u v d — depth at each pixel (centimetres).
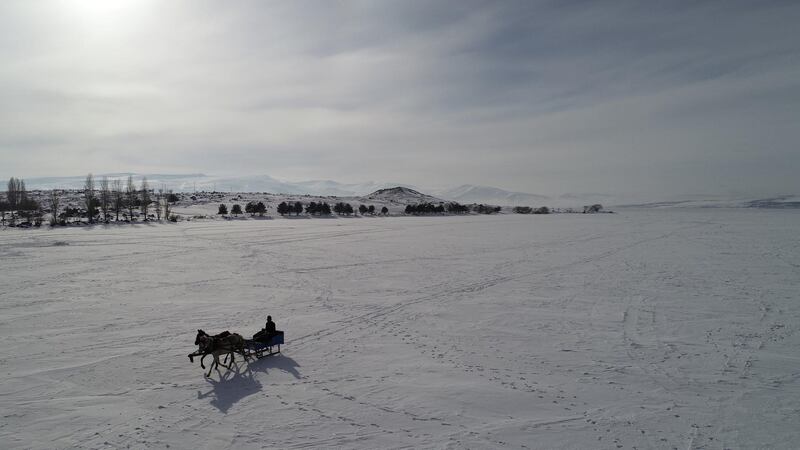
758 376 1489
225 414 1231
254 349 1622
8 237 6825
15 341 1847
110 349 1752
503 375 1504
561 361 1636
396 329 2028
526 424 1175
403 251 5044
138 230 8512
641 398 1331
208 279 3284
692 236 6812
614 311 2355
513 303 2531
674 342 1850
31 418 1205
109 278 3322
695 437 1109
